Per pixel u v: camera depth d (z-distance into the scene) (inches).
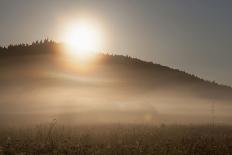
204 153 735.1
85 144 772.6
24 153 697.0
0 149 700.7
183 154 712.4
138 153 709.3
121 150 723.4
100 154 698.2
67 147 743.1
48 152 717.3
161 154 701.9
